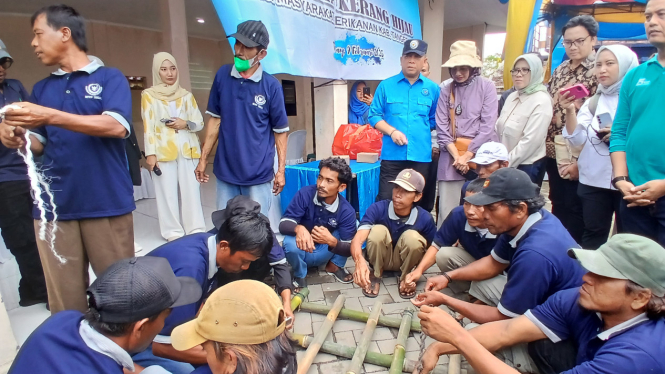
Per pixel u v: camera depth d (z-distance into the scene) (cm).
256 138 279
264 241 170
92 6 583
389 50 555
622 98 226
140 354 164
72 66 181
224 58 881
